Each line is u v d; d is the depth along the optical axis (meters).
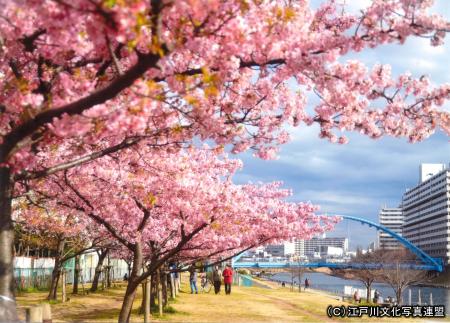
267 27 7.06
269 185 18.33
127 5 4.91
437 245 196.00
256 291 46.84
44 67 7.90
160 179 12.92
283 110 9.85
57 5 5.55
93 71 8.43
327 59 7.04
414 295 102.44
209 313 24.72
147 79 6.83
